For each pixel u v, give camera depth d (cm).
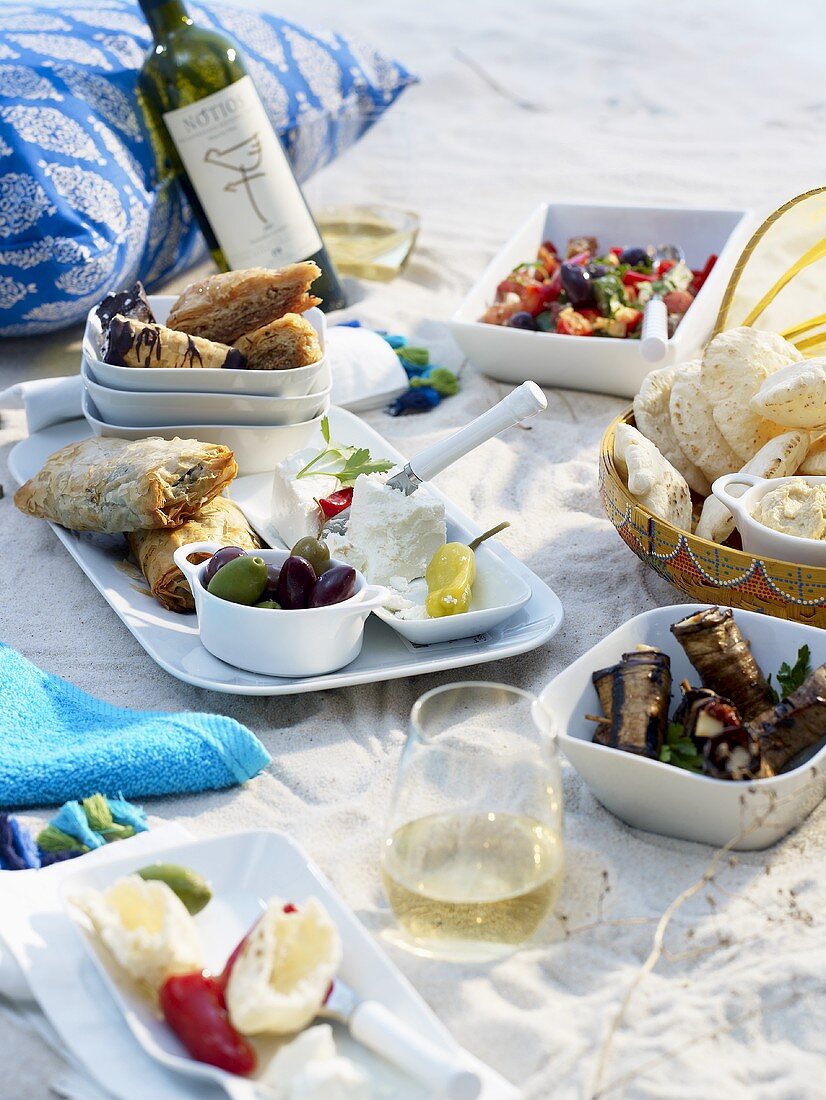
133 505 154
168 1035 91
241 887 106
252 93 238
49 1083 91
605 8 580
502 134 405
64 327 247
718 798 110
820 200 180
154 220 242
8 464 194
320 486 167
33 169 216
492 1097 87
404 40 523
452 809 99
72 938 101
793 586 139
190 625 152
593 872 114
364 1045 91
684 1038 96
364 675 139
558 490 195
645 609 162
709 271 253
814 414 155
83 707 137
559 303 240
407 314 267
